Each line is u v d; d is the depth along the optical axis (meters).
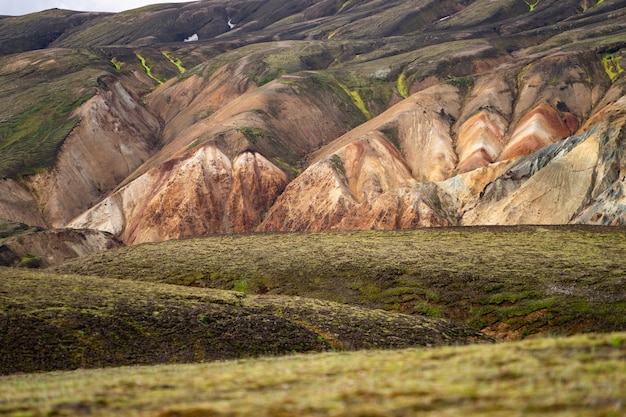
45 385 25.84
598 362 20.22
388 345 47.94
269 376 23.00
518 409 16.38
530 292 59.56
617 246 74.00
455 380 19.73
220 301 56.88
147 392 21.48
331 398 18.50
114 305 51.59
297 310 54.41
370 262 72.00
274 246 85.06
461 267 67.81
